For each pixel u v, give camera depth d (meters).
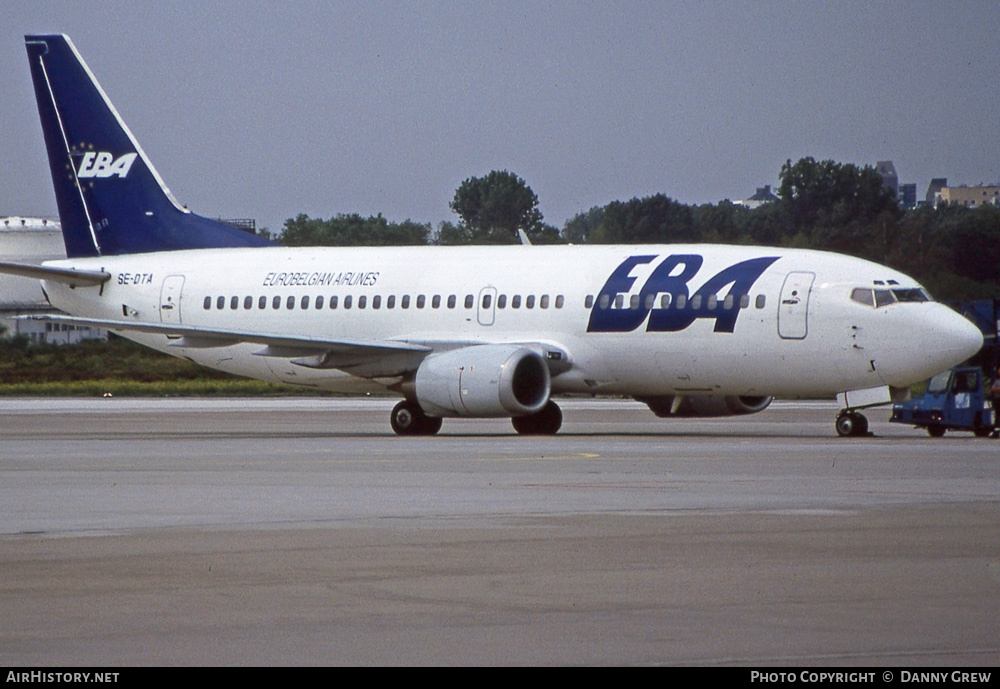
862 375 128.00
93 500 72.56
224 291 158.00
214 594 45.56
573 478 84.00
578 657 36.81
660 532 59.16
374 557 52.75
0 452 111.50
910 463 93.81
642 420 172.25
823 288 128.62
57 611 42.91
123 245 166.88
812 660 36.28
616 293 136.75
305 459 101.50
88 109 167.12
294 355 143.25
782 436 132.50
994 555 52.69
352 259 154.12
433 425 142.62
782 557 52.38
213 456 105.56
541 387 136.25
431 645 38.28
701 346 132.62
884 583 47.00
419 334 147.00
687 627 40.44
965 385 131.12
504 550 54.38
